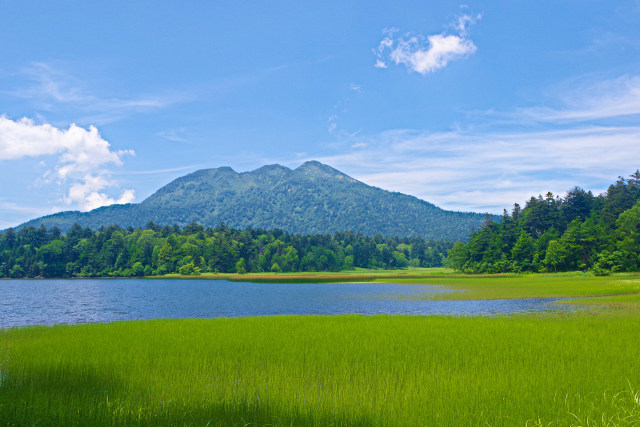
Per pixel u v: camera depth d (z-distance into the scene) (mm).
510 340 21328
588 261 121312
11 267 187375
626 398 11609
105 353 19094
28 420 10539
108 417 10781
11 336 24797
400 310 45031
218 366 16562
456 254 175625
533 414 10742
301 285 109438
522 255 141375
